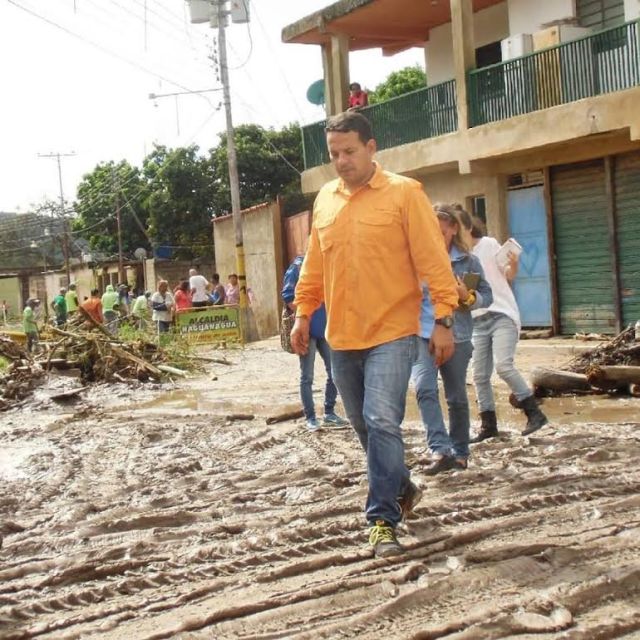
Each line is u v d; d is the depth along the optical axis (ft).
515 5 62.75
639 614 11.69
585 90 52.90
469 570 13.32
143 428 30.78
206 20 90.58
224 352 69.56
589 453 20.88
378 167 14.35
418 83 132.16
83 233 190.39
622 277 55.47
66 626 12.30
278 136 144.25
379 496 14.05
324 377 47.11
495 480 18.99
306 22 72.69
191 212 146.92
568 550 13.93
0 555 15.98
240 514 17.87
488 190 62.54
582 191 57.52
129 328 60.23
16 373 47.21
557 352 50.11
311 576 13.62
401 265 14.05
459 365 20.20
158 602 12.94
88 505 19.12
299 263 28.02
